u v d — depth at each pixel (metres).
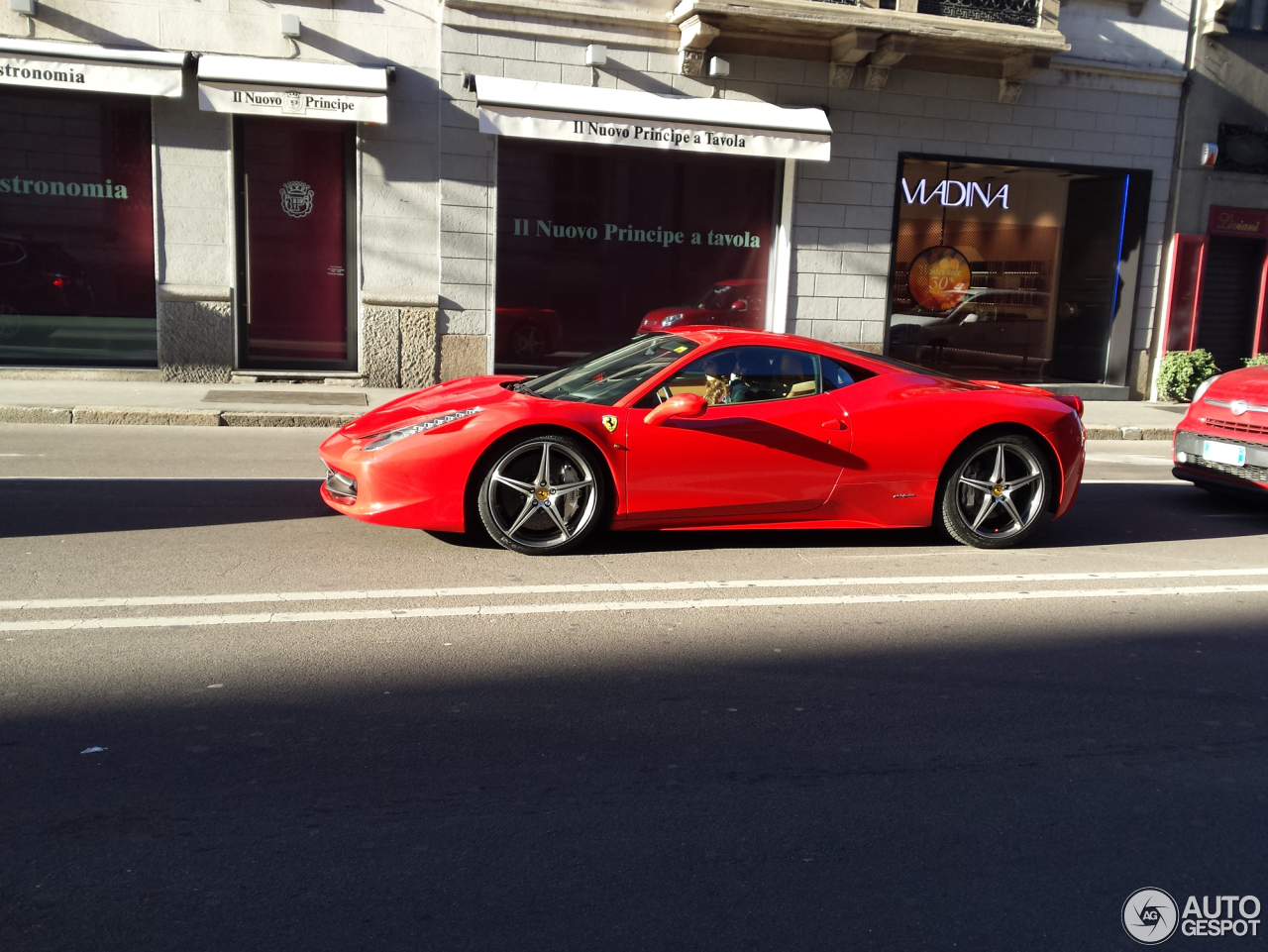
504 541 5.78
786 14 12.65
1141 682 4.31
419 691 3.92
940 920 2.65
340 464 5.75
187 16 12.01
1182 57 14.90
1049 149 14.62
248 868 2.74
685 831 3.01
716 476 5.92
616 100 12.71
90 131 12.23
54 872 2.69
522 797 3.16
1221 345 15.76
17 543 5.73
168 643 4.32
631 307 13.81
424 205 12.84
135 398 11.10
